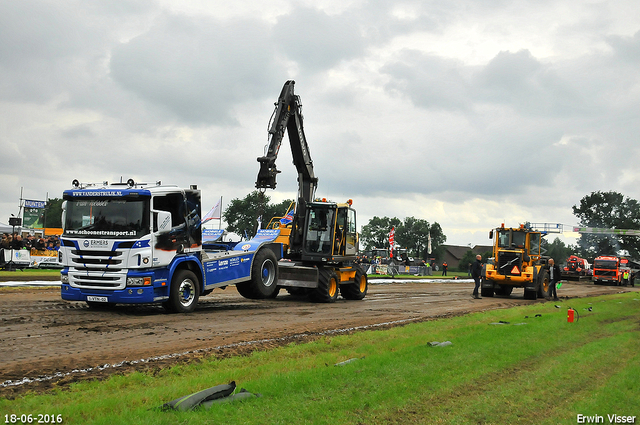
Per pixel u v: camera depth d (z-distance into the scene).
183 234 13.92
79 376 7.03
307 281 18.23
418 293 25.72
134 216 12.75
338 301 19.66
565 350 9.84
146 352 8.67
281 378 6.72
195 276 14.25
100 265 12.65
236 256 16.34
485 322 14.05
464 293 27.23
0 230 39.03
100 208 12.93
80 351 8.59
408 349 9.16
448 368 7.82
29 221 40.78
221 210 19.16
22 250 26.77
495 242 25.50
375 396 6.18
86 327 10.88
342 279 19.81
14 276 22.06
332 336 10.72
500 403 6.30
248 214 77.50
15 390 6.27
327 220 19.02
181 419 5.13
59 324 11.11
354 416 5.55
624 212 92.50
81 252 12.84
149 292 12.73
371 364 7.79
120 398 5.83
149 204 12.84
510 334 11.38
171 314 13.34
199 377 6.95
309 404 5.80
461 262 84.62
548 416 5.97
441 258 106.62
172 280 13.54
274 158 18.52
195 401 5.57
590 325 13.42
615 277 46.38
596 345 10.26
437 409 5.97
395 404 6.00
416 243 111.06
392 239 52.38
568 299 25.05
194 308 14.20
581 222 95.12
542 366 8.30
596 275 47.09
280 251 19.42
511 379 7.43
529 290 24.53
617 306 19.95
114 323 11.52
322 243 18.94
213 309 14.90
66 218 13.12
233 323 12.27
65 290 12.99
